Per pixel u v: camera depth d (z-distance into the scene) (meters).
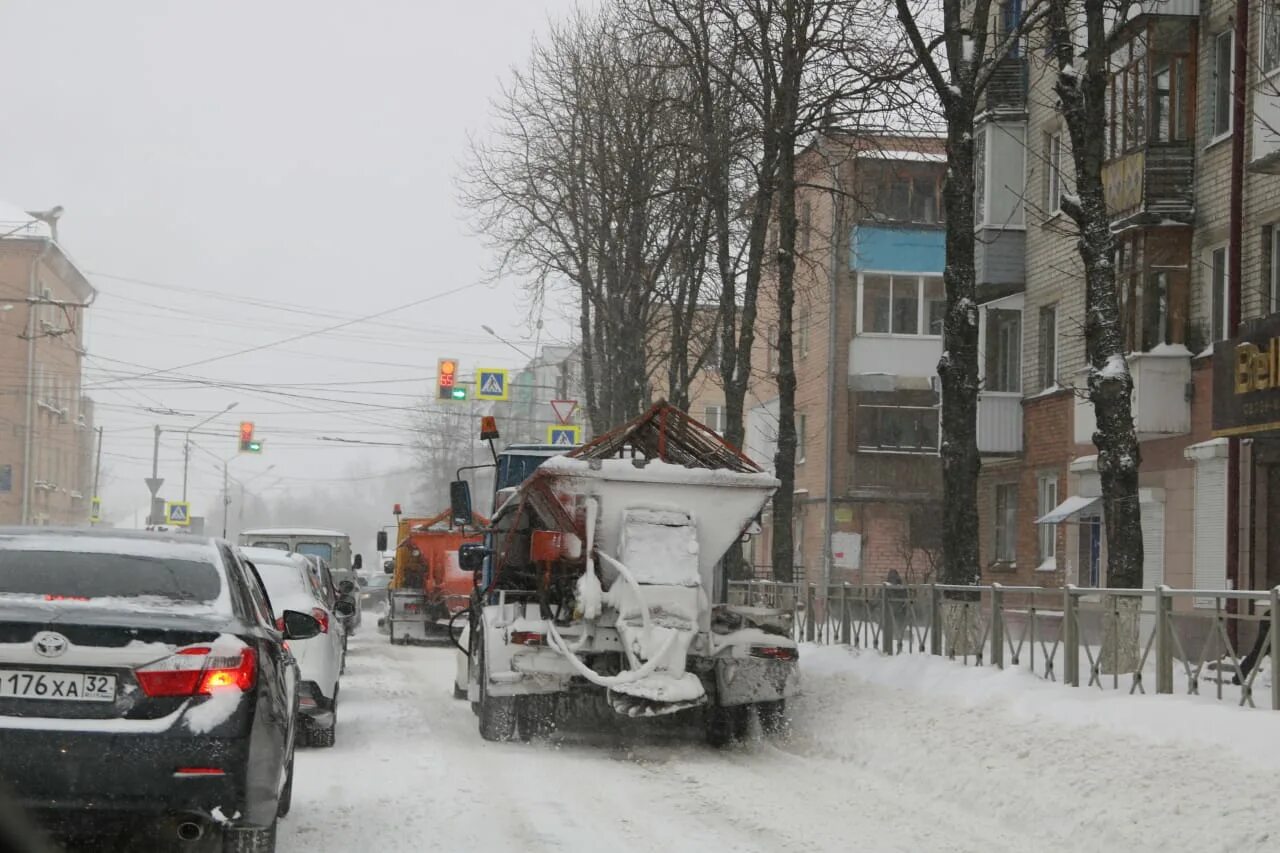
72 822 6.41
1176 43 22.92
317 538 34.19
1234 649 10.48
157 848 7.07
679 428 14.70
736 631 14.25
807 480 45.34
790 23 23.20
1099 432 16.17
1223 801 8.55
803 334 46.09
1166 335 23.02
